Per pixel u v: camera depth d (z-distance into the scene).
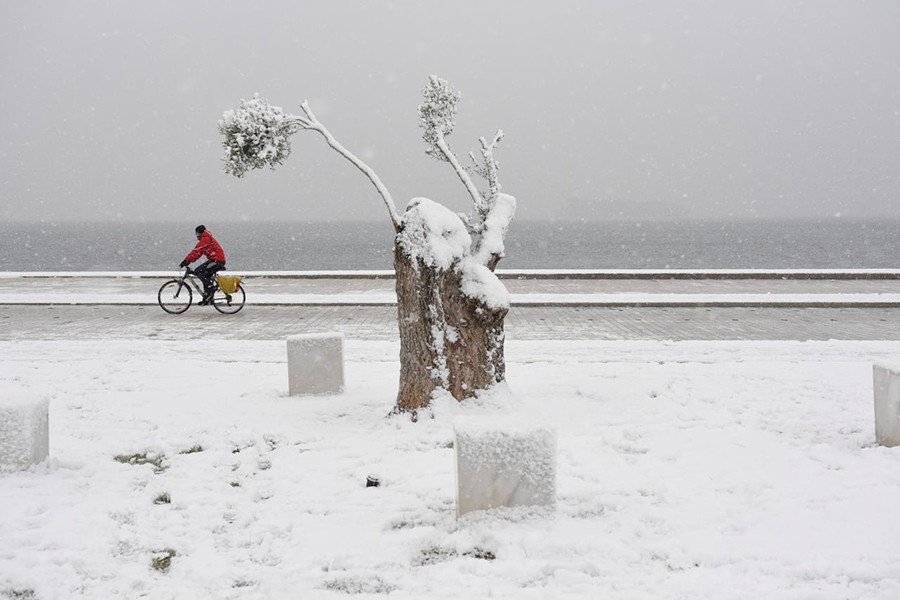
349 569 4.88
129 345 13.79
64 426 8.42
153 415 8.84
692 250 86.75
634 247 96.69
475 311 8.30
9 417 6.82
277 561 5.04
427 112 9.41
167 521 5.73
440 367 8.32
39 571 4.87
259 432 8.08
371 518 5.71
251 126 8.03
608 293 21.52
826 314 17.80
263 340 14.66
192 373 11.30
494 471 5.54
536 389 9.80
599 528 5.39
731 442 7.46
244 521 5.69
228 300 18.88
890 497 5.84
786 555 4.86
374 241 140.25
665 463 6.85
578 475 6.54
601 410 8.72
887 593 4.34
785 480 6.31
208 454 7.37
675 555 4.92
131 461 7.29
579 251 86.44
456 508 5.61
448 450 7.33
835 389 9.59
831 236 134.62
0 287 24.97
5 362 12.21
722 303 19.20
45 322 17.25
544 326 16.05
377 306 19.97
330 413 8.80
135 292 23.31
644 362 11.77
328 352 9.76
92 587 4.71
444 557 5.06
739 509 5.70
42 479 6.69
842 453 7.05
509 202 9.19
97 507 6.00
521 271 26.92
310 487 6.41
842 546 4.98
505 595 4.44
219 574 4.83
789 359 11.88
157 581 4.78
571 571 4.75
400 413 8.42
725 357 12.08
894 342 13.20
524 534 5.26
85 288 24.64
